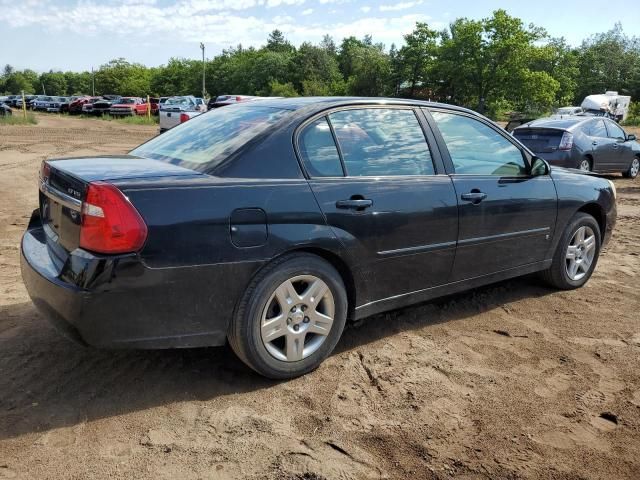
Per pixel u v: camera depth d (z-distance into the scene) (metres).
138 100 41.78
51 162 3.33
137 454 2.55
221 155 3.13
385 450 2.66
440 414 2.97
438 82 64.69
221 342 3.04
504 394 3.21
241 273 2.96
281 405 3.00
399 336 3.96
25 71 146.62
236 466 2.50
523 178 4.45
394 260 3.61
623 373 3.51
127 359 3.44
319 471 2.48
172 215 2.77
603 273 5.69
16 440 2.61
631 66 84.31
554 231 4.73
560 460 2.63
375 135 3.67
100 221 2.67
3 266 5.29
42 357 3.42
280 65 99.88
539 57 58.19
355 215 3.36
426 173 3.84
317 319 3.30
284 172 3.18
